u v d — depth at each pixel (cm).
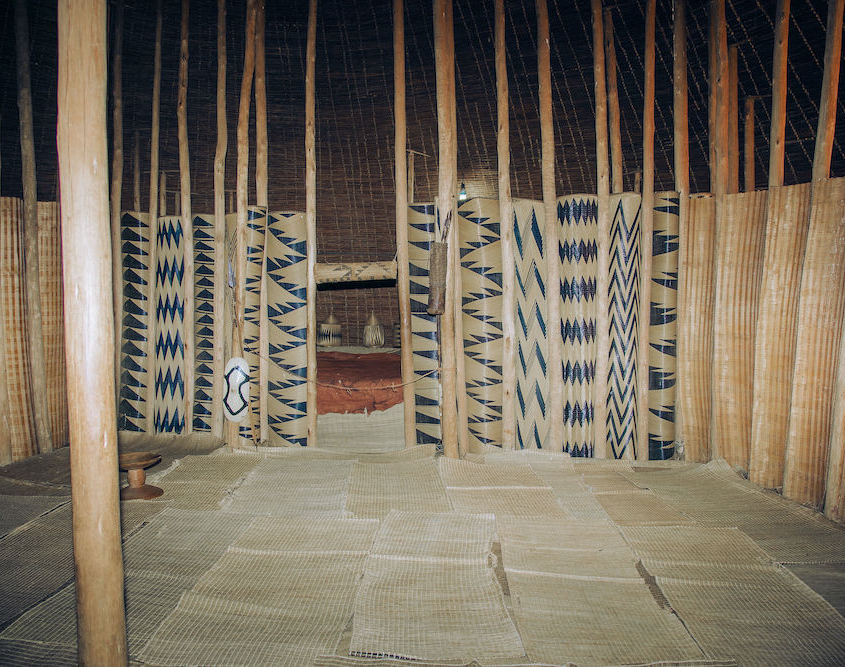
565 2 443
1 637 193
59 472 361
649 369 394
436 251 378
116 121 416
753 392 353
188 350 422
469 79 499
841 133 385
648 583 234
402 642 193
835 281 309
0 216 375
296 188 598
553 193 394
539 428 402
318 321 675
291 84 528
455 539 264
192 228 421
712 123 389
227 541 266
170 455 398
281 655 187
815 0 354
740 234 363
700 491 334
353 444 417
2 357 375
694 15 409
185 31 411
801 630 203
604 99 395
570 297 402
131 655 185
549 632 200
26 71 382
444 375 396
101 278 146
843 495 295
